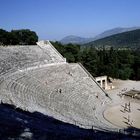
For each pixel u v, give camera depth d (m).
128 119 60.91
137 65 123.31
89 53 109.38
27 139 23.94
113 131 43.41
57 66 81.88
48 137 25.55
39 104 50.06
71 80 76.06
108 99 77.31
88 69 107.31
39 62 77.94
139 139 33.25
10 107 37.72
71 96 66.31
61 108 54.69
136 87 103.56
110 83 108.88
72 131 31.75
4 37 100.44
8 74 60.12
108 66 110.81
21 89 54.22
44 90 61.41
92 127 41.56
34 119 34.25
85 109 62.75
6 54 72.62
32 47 86.12
